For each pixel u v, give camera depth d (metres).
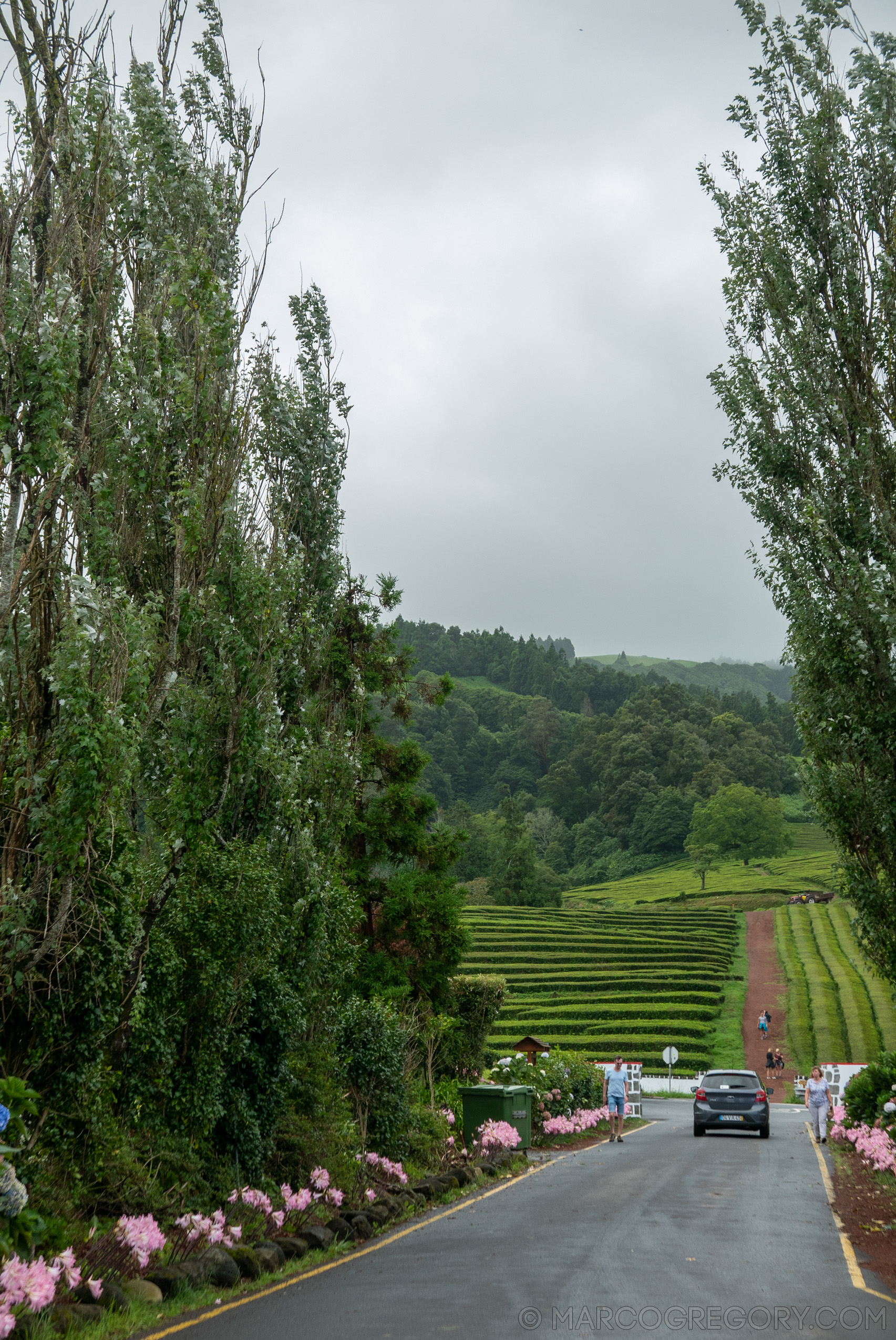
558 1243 10.25
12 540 8.52
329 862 14.09
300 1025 12.37
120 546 10.68
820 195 15.76
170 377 11.00
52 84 10.09
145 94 12.42
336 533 16.97
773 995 66.19
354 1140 13.43
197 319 11.53
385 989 20.36
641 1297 7.79
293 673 14.48
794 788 191.38
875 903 13.68
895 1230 11.22
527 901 115.44
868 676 13.56
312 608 15.72
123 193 11.26
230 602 11.55
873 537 14.23
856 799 13.77
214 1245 8.82
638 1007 61.22
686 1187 14.91
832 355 15.34
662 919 93.75
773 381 15.54
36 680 8.77
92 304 10.27
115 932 9.05
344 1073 14.21
